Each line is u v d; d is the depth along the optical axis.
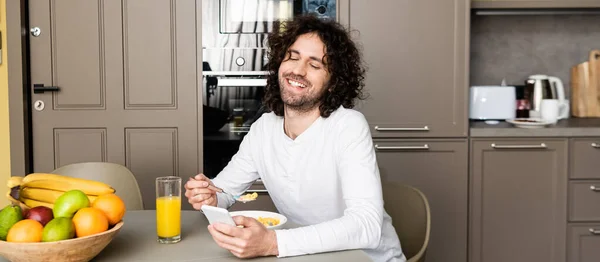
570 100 3.53
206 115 2.98
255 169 1.84
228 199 1.75
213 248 1.36
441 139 3.00
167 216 1.39
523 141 2.99
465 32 2.96
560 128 2.97
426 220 1.82
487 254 3.04
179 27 2.91
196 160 2.96
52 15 2.88
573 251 3.03
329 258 1.30
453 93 2.98
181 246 1.38
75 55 2.90
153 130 2.95
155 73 2.92
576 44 3.52
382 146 2.98
